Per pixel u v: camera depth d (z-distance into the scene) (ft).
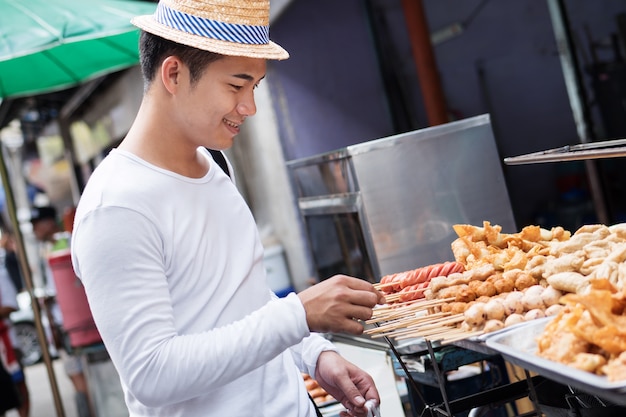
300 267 25.34
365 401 7.59
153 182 6.73
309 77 25.03
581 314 6.09
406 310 8.10
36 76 17.79
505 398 8.63
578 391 8.08
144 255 6.40
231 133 7.00
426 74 21.67
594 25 20.72
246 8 6.72
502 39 23.39
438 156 11.98
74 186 47.19
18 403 23.90
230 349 6.35
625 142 7.82
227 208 7.29
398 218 11.87
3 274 25.41
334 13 25.14
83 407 23.91
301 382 7.61
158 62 6.81
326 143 25.31
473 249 9.11
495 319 7.18
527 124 23.57
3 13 14.94
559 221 23.22
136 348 6.21
